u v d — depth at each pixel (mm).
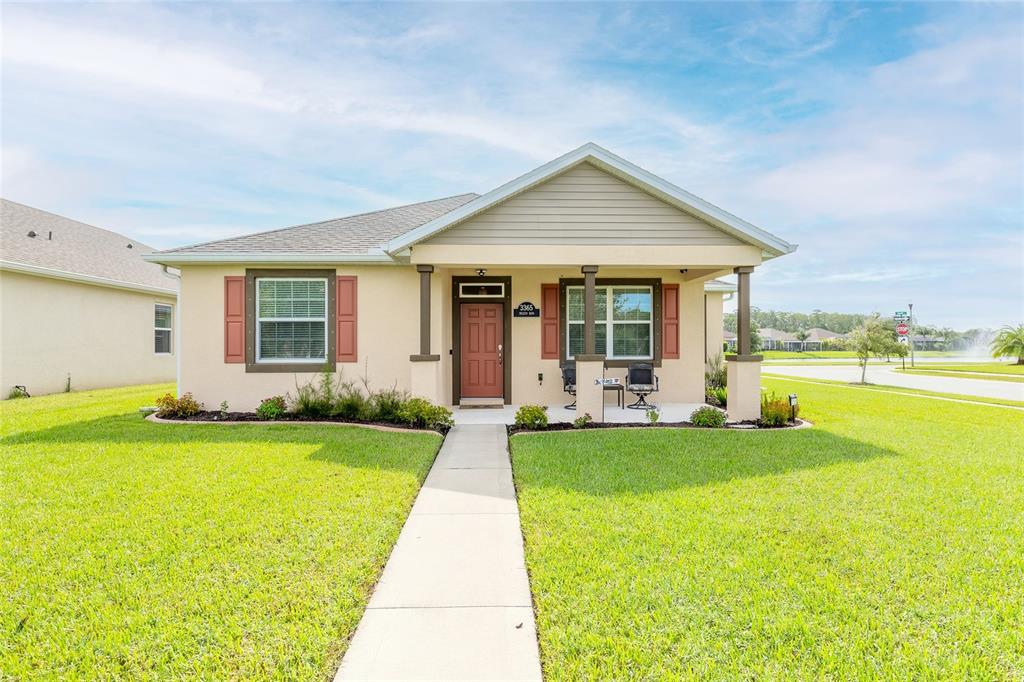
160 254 9672
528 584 3371
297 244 10383
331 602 3082
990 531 4062
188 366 9969
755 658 2584
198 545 3838
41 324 12992
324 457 6371
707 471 5770
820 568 3467
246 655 2615
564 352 11398
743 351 9094
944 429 8406
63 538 3959
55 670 2539
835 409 11234
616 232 9023
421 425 8523
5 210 15172
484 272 11336
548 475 5625
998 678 2465
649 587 3223
